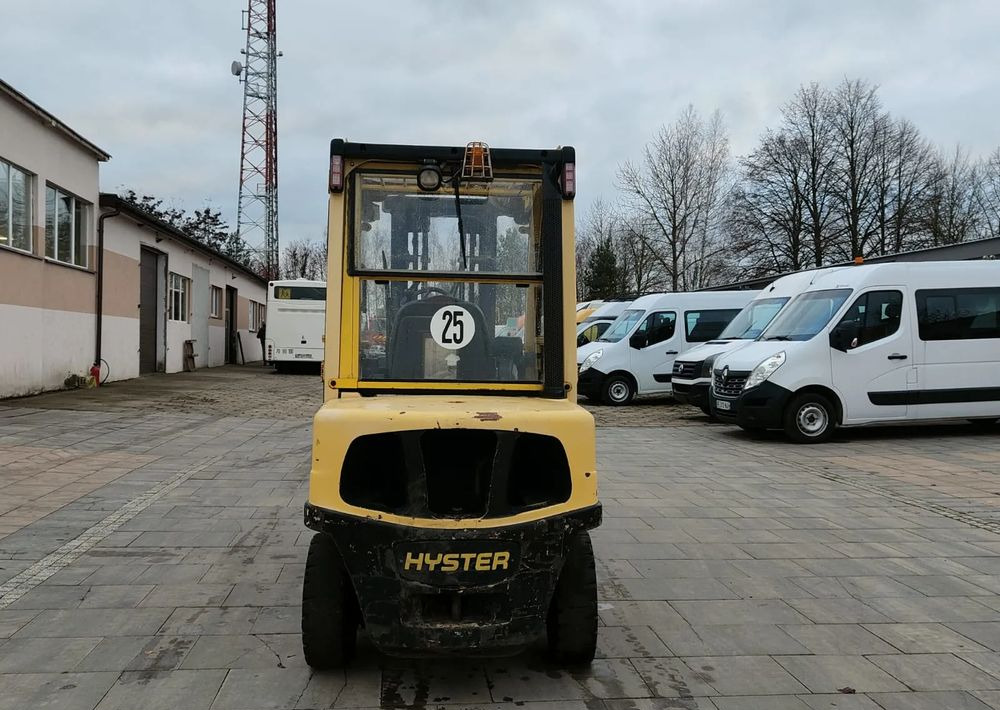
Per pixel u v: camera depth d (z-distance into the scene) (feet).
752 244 137.90
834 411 39.11
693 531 22.48
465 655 11.84
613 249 173.37
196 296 91.66
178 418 44.24
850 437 41.16
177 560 18.88
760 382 38.99
